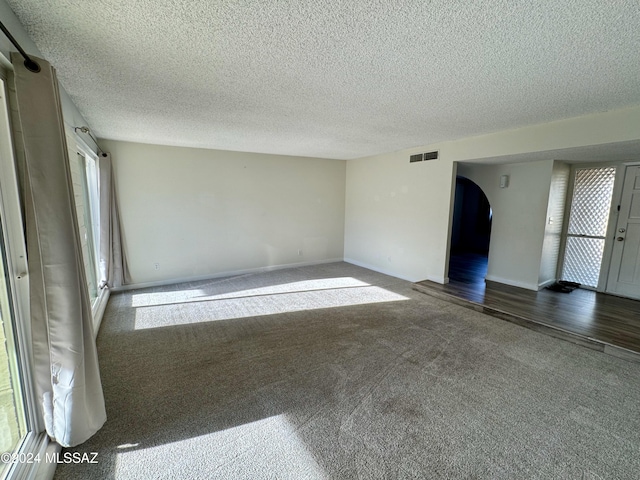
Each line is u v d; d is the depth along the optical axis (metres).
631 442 1.81
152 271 5.02
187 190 5.16
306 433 1.88
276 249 6.22
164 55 1.91
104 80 2.30
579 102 2.69
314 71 2.13
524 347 2.97
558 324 3.30
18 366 1.53
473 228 8.23
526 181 4.59
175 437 1.84
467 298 4.20
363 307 4.10
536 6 1.37
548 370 2.56
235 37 1.69
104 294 4.15
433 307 4.10
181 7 1.41
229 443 1.80
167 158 4.94
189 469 1.63
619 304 3.98
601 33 1.58
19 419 1.55
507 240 4.89
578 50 1.77
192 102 2.81
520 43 1.71
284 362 2.70
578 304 3.97
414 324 3.53
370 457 1.70
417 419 2.00
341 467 1.64
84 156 3.66
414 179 5.21
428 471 1.61
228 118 3.34
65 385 1.58
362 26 1.56
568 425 1.94
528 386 2.35
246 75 2.21
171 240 5.12
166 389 2.31
